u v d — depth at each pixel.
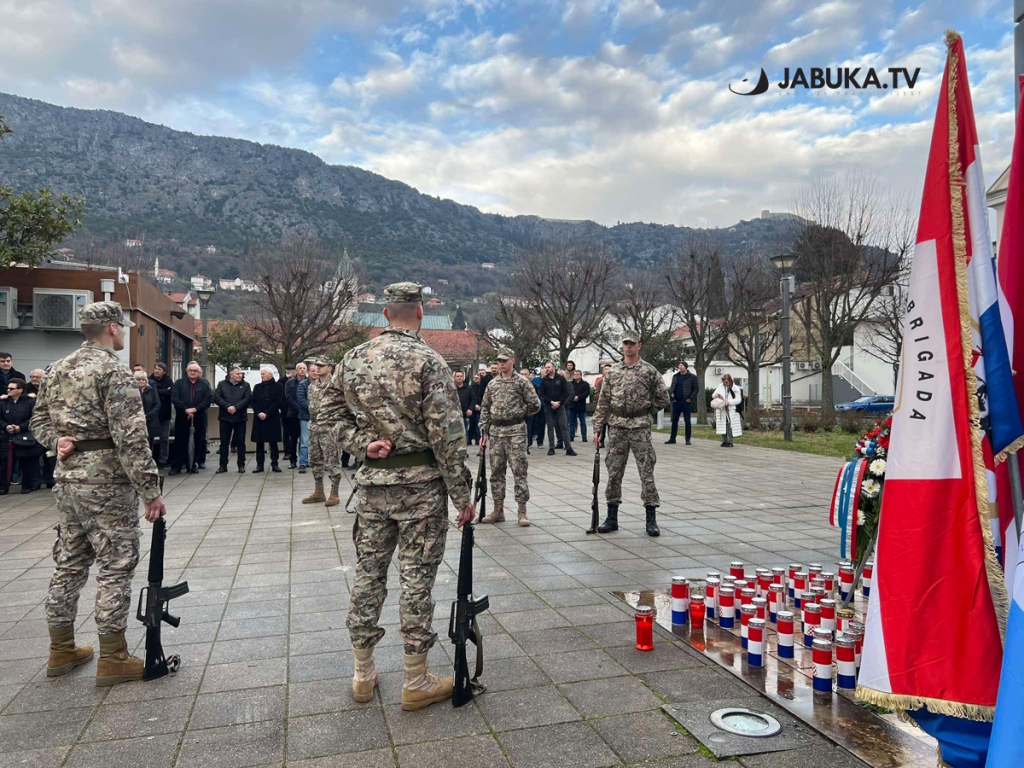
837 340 26.17
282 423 13.48
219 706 3.39
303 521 8.13
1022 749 1.97
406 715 3.29
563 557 6.27
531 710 3.33
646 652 4.04
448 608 4.84
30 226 14.08
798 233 26.77
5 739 3.08
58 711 3.35
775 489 10.47
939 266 2.97
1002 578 2.70
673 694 3.49
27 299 15.00
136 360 15.40
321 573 5.81
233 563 6.15
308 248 31.83
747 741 3.01
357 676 3.43
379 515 3.40
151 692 3.55
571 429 18.64
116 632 3.66
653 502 7.20
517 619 4.60
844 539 4.84
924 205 3.06
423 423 3.38
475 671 3.49
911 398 2.97
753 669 3.78
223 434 12.91
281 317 29.44
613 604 4.91
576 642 4.20
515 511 8.72
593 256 30.17
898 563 2.86
